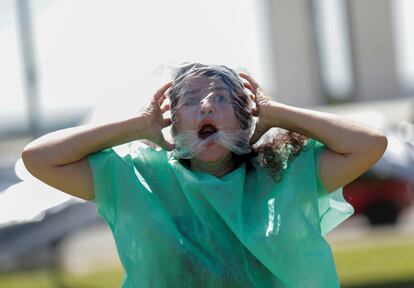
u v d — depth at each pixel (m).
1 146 58.84
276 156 8.32
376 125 30.06
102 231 35.31
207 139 8.06
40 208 18.94
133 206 8.05
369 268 21.98
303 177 8.14
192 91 8.13
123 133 8.20
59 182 8.15
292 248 7.97
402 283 20.09
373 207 31.08
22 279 24.19
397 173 29.58
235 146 8.11
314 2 56.25
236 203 8.03
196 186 8.05
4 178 19.83
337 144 8.11
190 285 7.95
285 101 57.09
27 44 46.16
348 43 58.97
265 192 8.23
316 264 7.99
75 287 22.05
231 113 8.10
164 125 8.30
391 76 58.56
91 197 8.27
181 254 7.95
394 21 58.56
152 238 7.99
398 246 25.36
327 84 57.59
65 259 26.05
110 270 24.44
